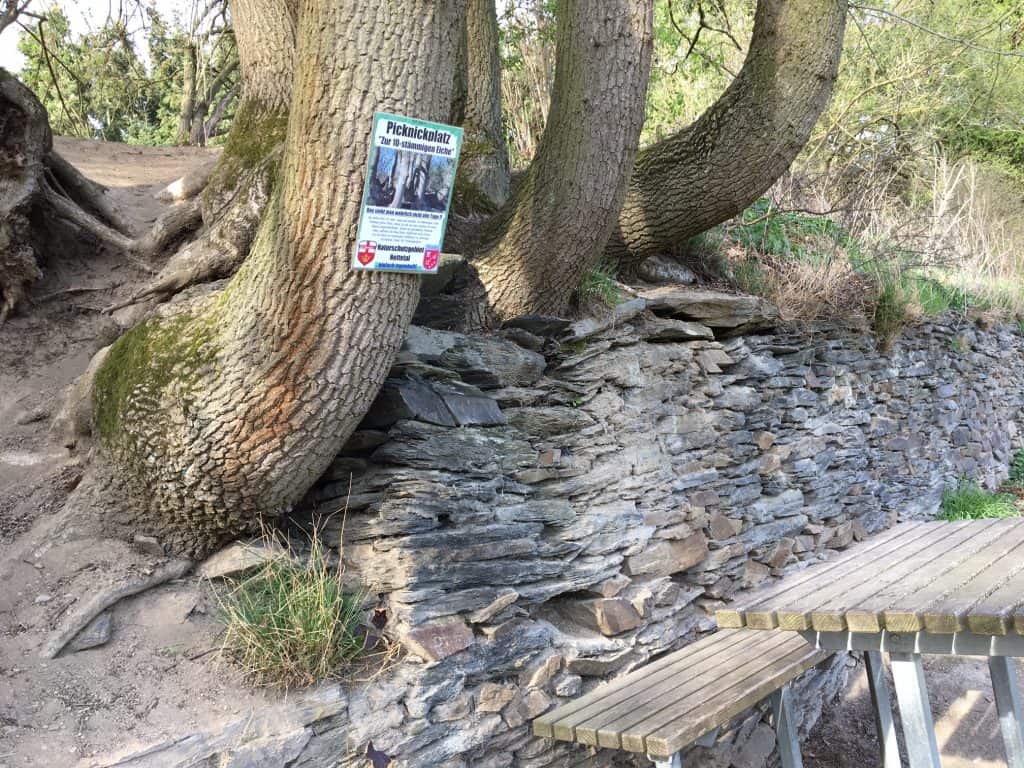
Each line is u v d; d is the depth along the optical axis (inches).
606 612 167.2
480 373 157.4
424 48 116.4
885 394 292.5
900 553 180.5
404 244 122.2
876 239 316.8
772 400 231.0
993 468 396.8
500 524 151.0
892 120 384.2
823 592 147.6
